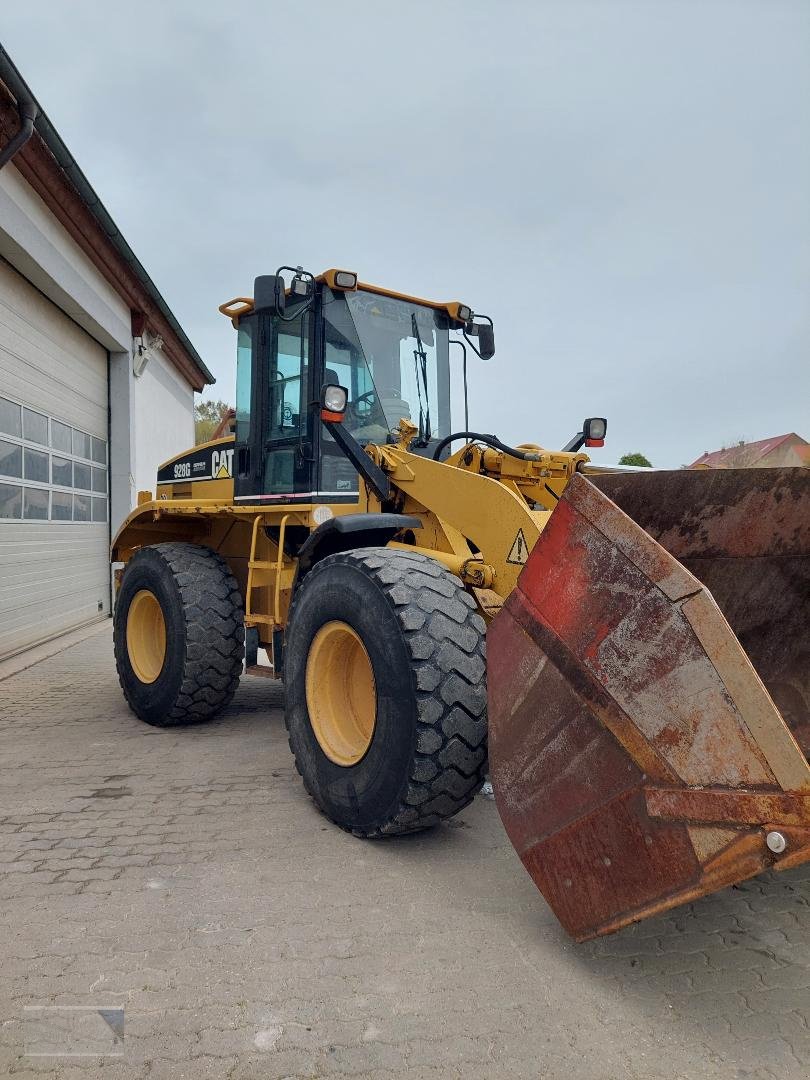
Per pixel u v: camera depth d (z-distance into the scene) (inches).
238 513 185.2
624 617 78.2
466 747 107.0
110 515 452.4
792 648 118.6
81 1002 79.6
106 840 121.4
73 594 394.0
